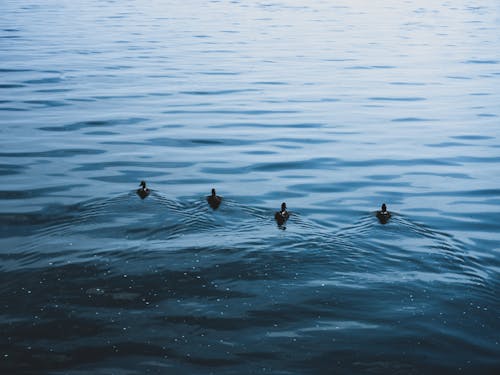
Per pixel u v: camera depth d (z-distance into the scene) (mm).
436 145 24781
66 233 15289
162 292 12555
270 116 29125
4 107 29391
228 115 29172
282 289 12680
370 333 11484
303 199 18594
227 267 13398
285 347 11117
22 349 10961
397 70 41625
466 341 11305
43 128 25938
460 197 19125
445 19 75125
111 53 46188
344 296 12484
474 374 10539
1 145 23422
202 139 25062
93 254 14047
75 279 13016
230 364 10703
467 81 37812
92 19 69062
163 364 10688
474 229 16562
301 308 12125
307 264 13578
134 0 96625
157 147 23812
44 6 82688
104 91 33531
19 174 20250
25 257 14016
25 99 31141
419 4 96875
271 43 53250
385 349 11094
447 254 14430
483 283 13180
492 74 40094
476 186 20141
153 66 41375
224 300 12328
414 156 23344
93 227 15547
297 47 51281
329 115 29484
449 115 29594
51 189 18828
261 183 20016
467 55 47938
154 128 26547
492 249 15242
